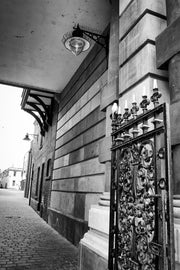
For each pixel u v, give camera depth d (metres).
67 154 7.61
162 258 1.63
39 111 12.34
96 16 5.35
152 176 1.91
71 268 4.15
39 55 7.07
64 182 7.55
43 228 8.11
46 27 5.84
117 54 3.94
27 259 4.52
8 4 5.17
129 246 2.08
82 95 6.74
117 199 2.37
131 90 2.95
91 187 5.21
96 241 2.88
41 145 14.45
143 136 2.04
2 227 7.75
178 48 2.27
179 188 2.06
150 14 2.88
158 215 1.77
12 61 7.55
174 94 2.27
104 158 3.57
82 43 5.09
